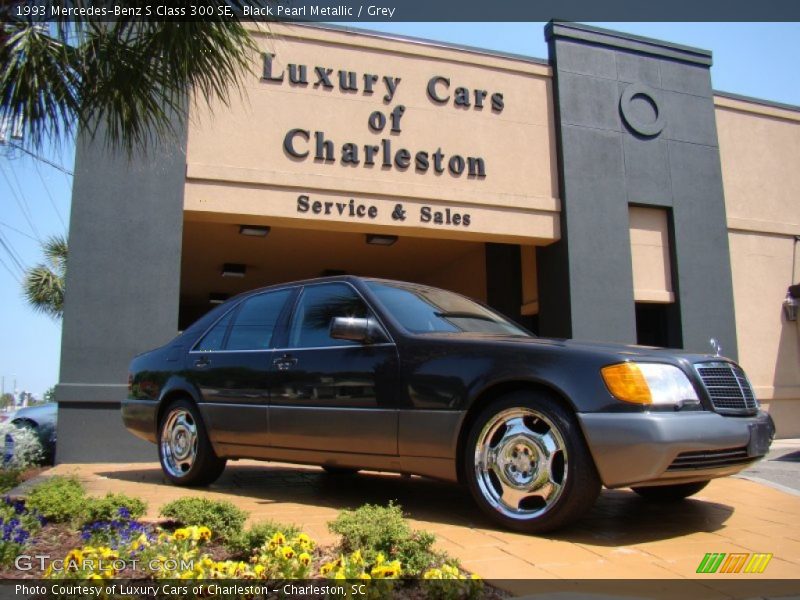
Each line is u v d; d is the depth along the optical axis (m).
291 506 4.94
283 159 10.00
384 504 5.02
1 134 5.57
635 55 12.31
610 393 3.85
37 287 20.17
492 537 3.97
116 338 8.78
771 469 8.27
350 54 10.63
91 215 8.92
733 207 13.10
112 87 5.63
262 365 5.39
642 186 11.93
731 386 4.29
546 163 11.49
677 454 3.77
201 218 9.84
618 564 3.47
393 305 5.00
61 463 8.41
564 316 11.19
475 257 14.52
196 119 9.62
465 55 11.27
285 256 14.83
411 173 10.66
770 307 13.14
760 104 13.66
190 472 5.82
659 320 12.27
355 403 4.77
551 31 11.84
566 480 3.86
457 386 4.32
